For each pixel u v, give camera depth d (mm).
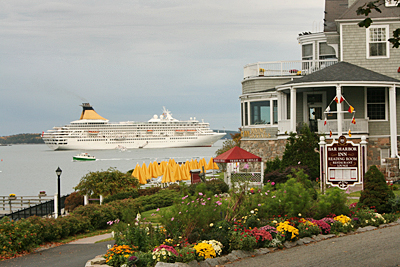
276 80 32188
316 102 28906
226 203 13102
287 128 27625
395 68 28094
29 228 14352
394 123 25922
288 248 11977
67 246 14883
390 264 10070
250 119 32375
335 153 17984
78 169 94438
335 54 32969
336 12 34656
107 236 16844
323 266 10039
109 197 25891
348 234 13633
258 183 25859
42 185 58875
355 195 21734
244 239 11266
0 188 54969
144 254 10492
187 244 11055
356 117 27484
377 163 26875
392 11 27938
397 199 16109
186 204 12141
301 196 13844
